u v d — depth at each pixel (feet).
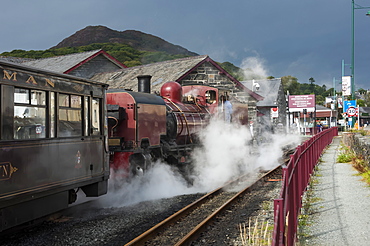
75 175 24.73
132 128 34.01
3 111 19.15
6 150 19.20
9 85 19.60
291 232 17.57
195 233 21.42
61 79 23.61
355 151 57.31
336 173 44.55
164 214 27.07
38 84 21.62
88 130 26.48
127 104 34.30
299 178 25.36
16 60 102.99
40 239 21.16
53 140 22.68
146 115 35.42
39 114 21.84
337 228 21.88
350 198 29.89
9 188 19.33
